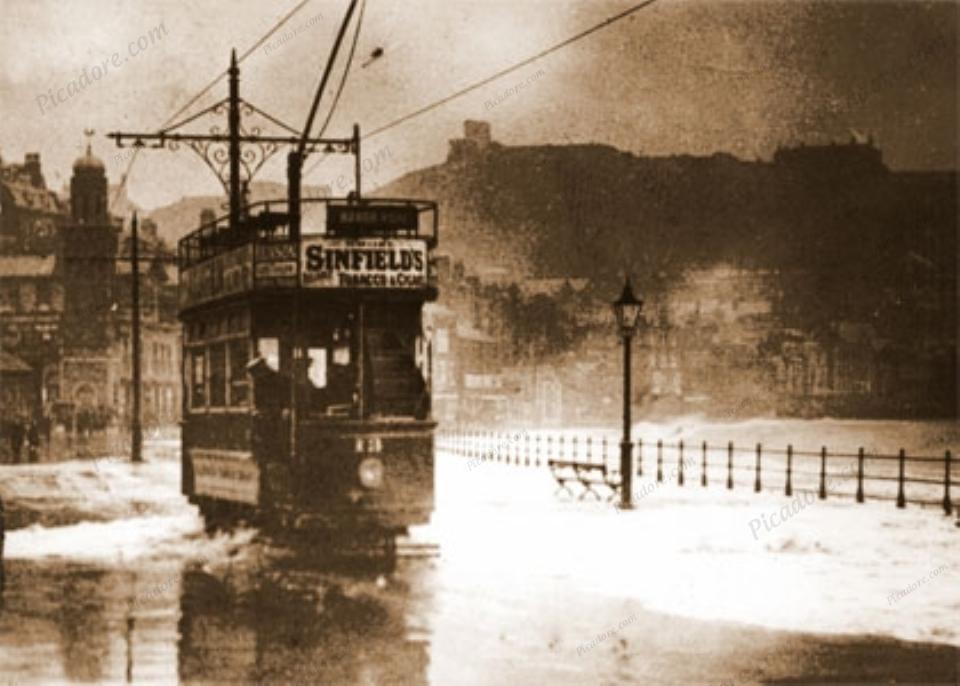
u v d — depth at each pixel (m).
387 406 16.27
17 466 31.92
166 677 9.25
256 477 16.19
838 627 11.20
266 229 17.73
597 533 17.86
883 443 48.78
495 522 19.25
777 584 13.34
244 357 16.77
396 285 16.45
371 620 11.38
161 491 24.92
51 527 18.67
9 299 48.72
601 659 9.89
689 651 10.19
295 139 26.73
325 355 17.61
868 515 20.58
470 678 9.28
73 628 11.05
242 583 13.55
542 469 34.25
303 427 15.93
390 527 15.91
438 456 44.47
